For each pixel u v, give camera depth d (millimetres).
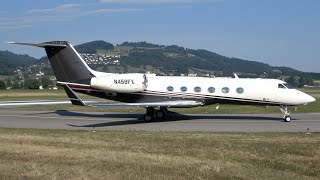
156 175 11344
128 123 26859
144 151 15188
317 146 16406
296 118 29578
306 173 12016
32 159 13492
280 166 12805
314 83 153750
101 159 13508
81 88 28969
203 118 29609
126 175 11312
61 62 29078
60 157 13828
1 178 10945
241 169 12242
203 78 29094
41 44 28297
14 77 186250
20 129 23109
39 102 49188
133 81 27938
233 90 28234
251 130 22953
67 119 29453
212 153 14836
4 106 41781
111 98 29094
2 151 14875
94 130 23047
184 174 11531
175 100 28609
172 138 18938
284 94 27922
